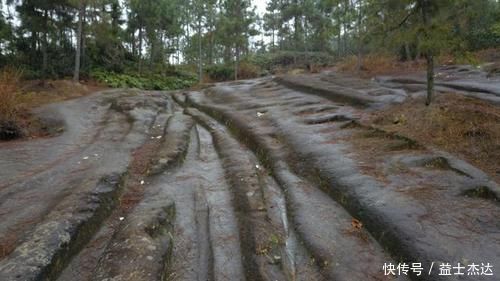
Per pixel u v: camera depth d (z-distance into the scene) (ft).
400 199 14.75
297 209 15.72
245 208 15.74
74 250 12.55
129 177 19.34
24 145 26.03
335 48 156.04
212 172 20.94
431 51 24.58
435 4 23.82
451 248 11.62
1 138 27.86
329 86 40.68
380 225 13.42
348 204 15.49
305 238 13.51
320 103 34.35
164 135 27.94
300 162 20.54
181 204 16.43
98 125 32.81
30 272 10.60
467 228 12.64
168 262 12.01
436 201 14.46
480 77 39.68
